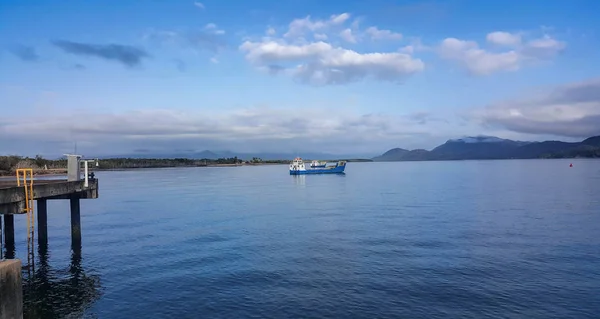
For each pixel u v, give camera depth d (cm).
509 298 1655
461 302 1619
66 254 2441
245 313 1543
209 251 2481
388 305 1599
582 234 2853
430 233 2939
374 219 3659
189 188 8081
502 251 2383
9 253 2478
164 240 2816
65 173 8331
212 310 1574
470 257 2256
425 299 1653
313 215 4019
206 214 4172
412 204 4788
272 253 2419
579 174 11356
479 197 5478
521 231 2983
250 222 3612
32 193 1991
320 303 1627
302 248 2534
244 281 1902
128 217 3966
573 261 2162
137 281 1922
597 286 1781
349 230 3125
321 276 1961
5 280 912
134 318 1515
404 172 15725
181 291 1780
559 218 3578
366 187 7869
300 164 13838
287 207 4772
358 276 1952
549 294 1694
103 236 2973
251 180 11250
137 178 12525
